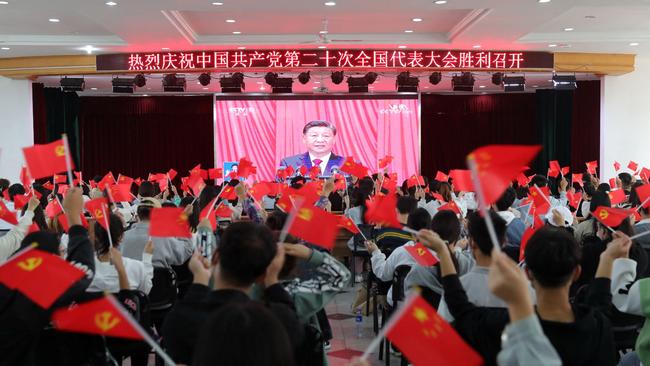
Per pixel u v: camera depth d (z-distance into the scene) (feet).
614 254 6.73
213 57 36.19
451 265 6.90
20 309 8.04
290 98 46.78
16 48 35.73
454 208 18.48
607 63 38.86
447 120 53.67
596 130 45.50
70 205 9.18
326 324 16.31
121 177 27.32
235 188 19.88
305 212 8.45
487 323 6.32
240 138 46.88
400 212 17.11
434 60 36.58
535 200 14.90
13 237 13.80
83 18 30.60
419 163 46.57
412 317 4.17
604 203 15.58
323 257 8.73
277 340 3.82
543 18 29.35
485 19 29.58
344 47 36.52
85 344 9.22
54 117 46.62
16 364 8.17
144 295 11.09
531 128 52.49
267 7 27.89
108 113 53.83
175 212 9.22
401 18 31.73
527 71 37.81
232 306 3.96
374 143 46.68
